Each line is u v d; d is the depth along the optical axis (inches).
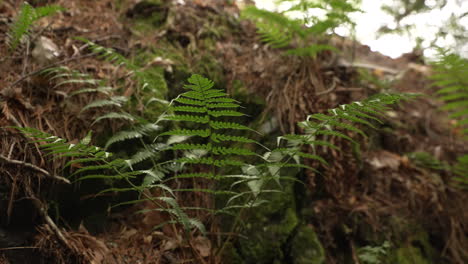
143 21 127.6
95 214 85.4
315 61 120.6
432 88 148.3
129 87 99.6
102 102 85.1
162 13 130.0
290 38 122.5
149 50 115.2
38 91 87.3
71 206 82.4
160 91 103.0
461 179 110.2
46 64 94.2
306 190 102.7
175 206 64.5
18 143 75.6
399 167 113.1
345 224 100.1
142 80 98.5
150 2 131.6
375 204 104.7
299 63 119.6
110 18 125.6
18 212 72.9
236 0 163.2
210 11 137.8
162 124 96.0
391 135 122.8
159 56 113.4
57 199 79.8
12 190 72.3
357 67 133.8
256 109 113.3
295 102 111.3
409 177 112.3
